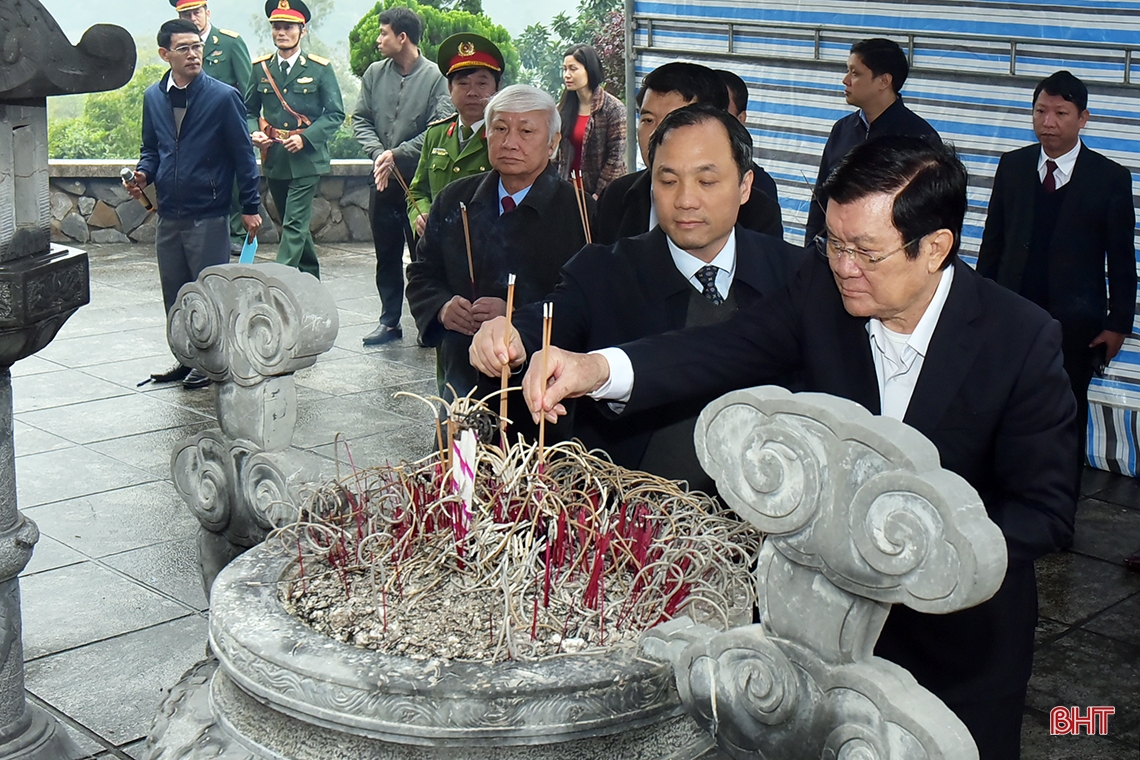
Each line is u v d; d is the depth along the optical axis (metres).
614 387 1.76
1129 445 4.21
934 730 1.06
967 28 4.10
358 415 4.79
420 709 1.29
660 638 1.34
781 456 1.12
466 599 1.51
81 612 3.02
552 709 1.30
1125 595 3.29
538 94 2.97
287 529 1.75
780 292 1.82
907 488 1.01
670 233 2.11
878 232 1.45
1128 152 3.86
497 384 2.19
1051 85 3.71
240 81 7.86
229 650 1.43
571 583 1.55
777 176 4.70
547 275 3.00
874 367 1.66
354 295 7.13
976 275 1.61
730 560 1.61
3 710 2.22
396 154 5.76
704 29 4.73
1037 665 2.88
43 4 1.87
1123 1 3.77
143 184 5.26
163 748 1.54
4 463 2.12
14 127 1.93
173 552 3.40
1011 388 1.54
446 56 4.05
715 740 1.29
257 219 5.38
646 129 2.81
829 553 1.10
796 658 1.17
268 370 2.23
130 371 5.39
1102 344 3.86
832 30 4.40
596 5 9.78
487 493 1.62
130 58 1.98
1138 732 2.57
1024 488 1.54
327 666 1.33
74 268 2.06
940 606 1.01
